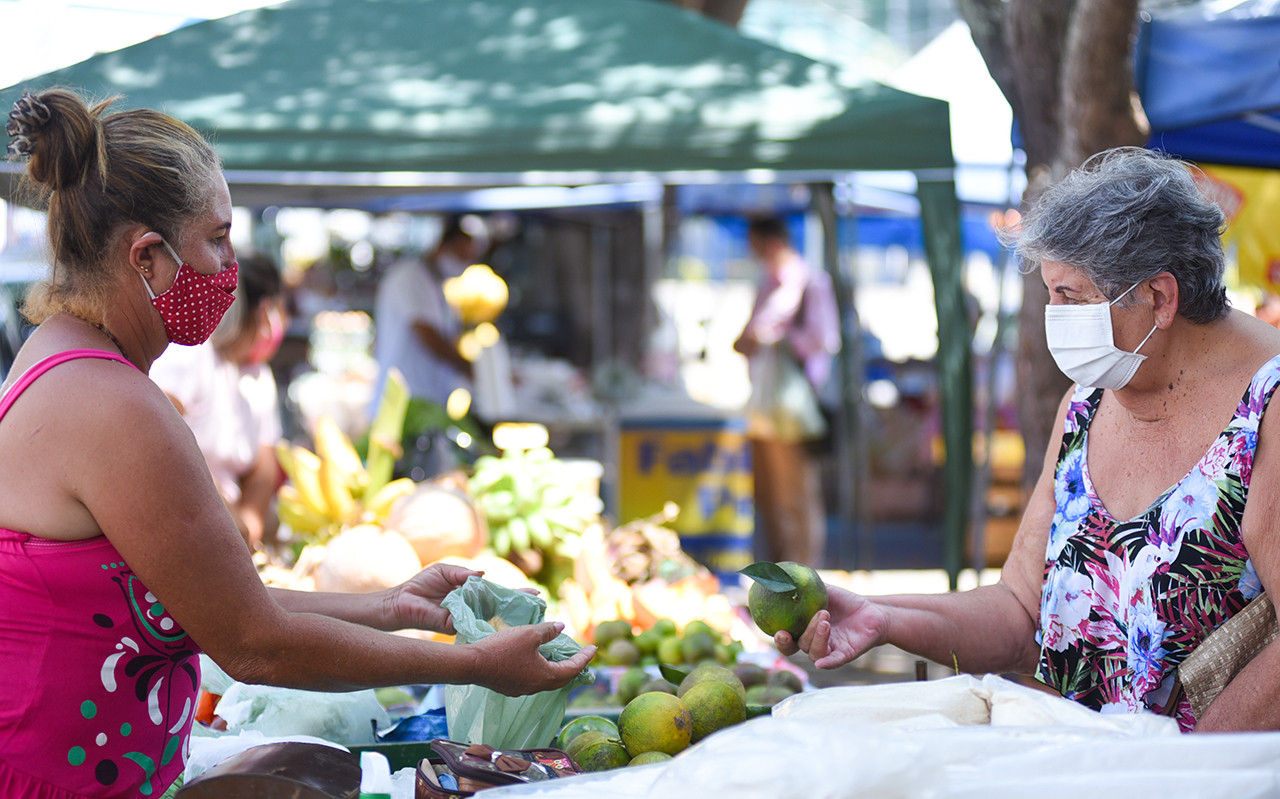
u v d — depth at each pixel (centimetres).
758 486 796
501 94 389
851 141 384
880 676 570
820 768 114
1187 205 176
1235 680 170
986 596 217
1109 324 178
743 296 1341
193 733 212
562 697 190
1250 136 495
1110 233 174
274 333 414
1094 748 121
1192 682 174
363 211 819
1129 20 342
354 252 1123
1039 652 213
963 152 656
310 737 197
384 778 145
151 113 159
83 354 150
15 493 148
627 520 691
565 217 985
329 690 160
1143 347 179
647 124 382
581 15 436
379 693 261
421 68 405
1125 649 187
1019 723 142
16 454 148
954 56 682
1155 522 183
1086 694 194
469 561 309
